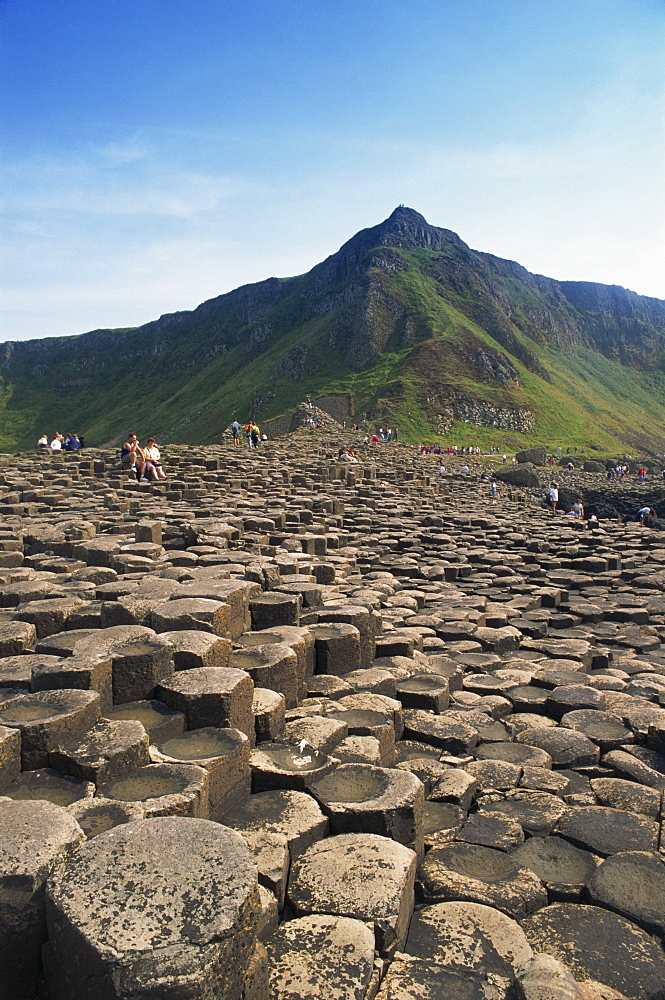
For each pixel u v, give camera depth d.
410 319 149.88
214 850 3.36
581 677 8.92
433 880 4.57
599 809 5.62
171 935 2.84
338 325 161.50
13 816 3.77
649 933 4.25
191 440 143.88
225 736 5.17
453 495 40.59
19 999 3.22
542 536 23.30
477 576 16.62
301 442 59.00
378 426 98.31
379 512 25.86
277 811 4.76
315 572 12.50
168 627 6.70
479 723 7.40
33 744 4.68
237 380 178.38
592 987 3.77
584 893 4.59
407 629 10.37
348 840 4.55
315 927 3.80
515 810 5.60
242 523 16.89
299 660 7.03
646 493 53.84
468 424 112.44
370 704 6.71
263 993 3.22
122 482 26.47
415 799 4.86
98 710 5.21
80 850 3.37
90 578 9.71
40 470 31.27
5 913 3.21
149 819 3.64
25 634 6.79
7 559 11.66
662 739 6.82
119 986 2.71
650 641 11.66
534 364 151.75
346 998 3.36
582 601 14.70
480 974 3.71
